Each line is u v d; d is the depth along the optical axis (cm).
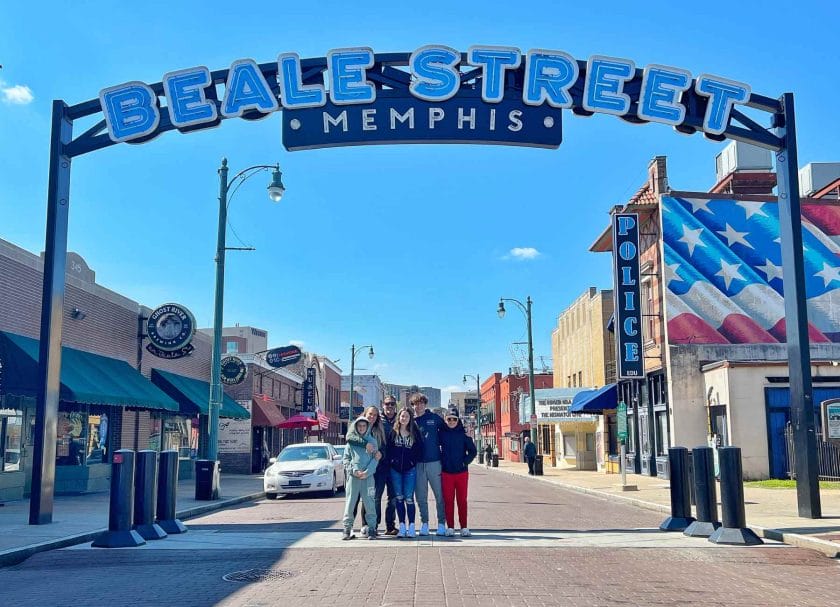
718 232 2675
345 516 1077
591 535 1119
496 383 7600
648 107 1398
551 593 714
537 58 1395
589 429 4166
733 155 2992
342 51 1384
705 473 1109
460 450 1102
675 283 2652
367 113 1394
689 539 1074
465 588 734
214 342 2009
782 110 1412
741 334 2628
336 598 695
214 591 738
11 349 1683
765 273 2653
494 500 1936
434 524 1275
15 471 1783
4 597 727
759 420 2338
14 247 1773
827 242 2666
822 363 2339
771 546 1010
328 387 6456
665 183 2778
